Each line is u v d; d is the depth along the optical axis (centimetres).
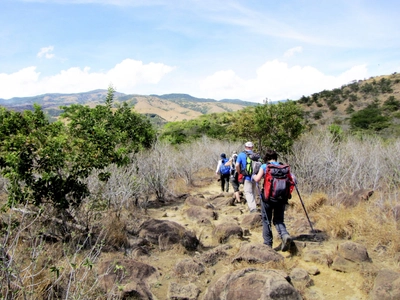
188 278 432
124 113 985
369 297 366
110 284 372
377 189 778
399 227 500
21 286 295
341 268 430
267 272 369
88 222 571
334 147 986
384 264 431
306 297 373
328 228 566
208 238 611
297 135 1180
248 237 609
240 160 764
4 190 625
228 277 369
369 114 3356
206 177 1441
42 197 516
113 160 573
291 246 505
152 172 966
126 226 612
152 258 499
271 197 512
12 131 493
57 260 414
